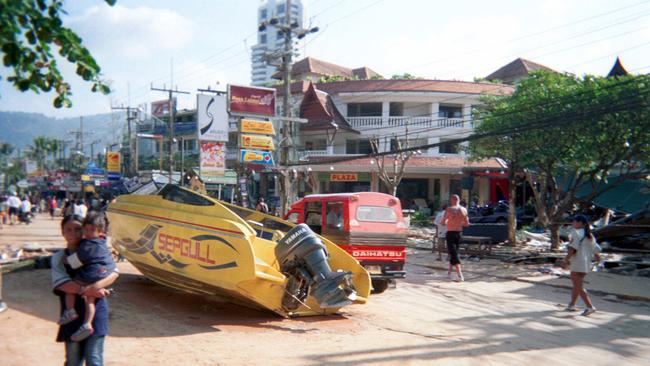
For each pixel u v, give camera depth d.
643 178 18.72
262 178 42.66
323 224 11.56
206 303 9.31
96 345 4.24
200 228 8.34
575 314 9.73
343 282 7.85
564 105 16.53
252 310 8.95
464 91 38.94
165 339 6.74
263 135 28.69
